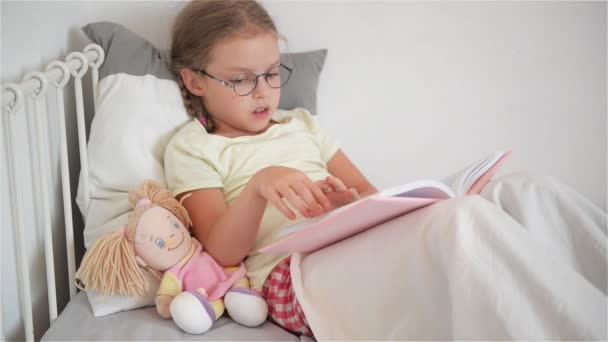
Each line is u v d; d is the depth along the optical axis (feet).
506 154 3.16
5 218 2.99
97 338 2.78
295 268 2.82
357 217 2.39
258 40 3.65
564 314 1.95
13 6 3.14
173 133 3.88
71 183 3.99
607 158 4.98
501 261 2.10
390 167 5.07
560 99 4.94
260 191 2.83
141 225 2.97
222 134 3.95
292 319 2.94
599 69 4.86
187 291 2.87
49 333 2.88
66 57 3.62
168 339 2.76
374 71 4.93
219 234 3.08
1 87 2.62
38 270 3.39
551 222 2.63
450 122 5.00
